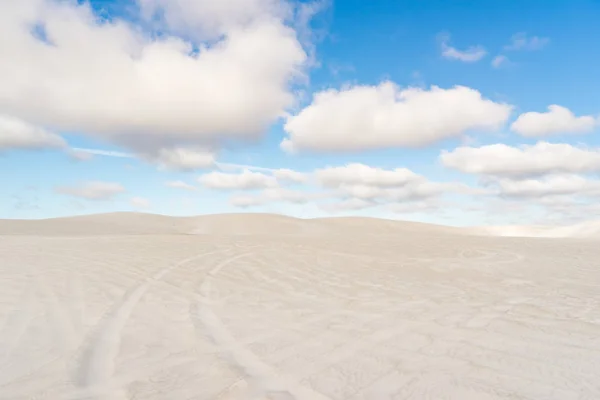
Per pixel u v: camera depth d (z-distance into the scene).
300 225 38.62
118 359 3.63
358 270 8.68
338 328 4.61
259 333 4.43
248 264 9.21
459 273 8.45
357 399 2.90
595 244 15.12
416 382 3.18
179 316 5.05
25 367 3.42
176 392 2.99
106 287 6.52
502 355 3.78
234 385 3.11
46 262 8.93
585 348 3.96
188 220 39.66
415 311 5.37
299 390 3.04
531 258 10.97
